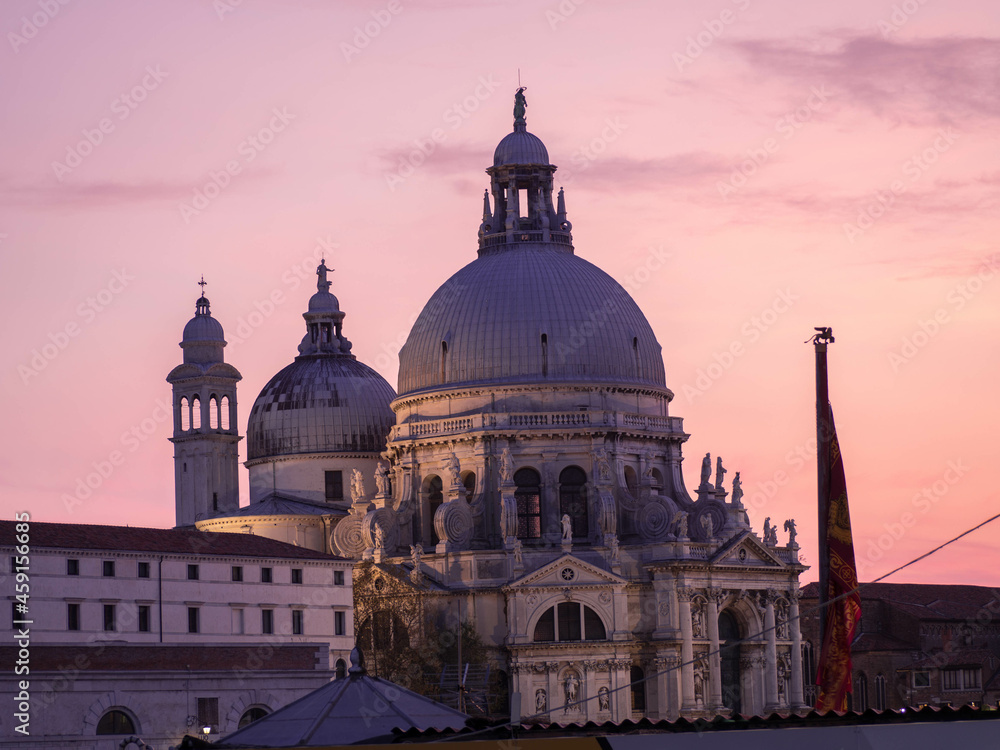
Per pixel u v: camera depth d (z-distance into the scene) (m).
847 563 85.56
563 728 69.38
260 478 198.62
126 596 131.12
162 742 118.38
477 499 175.25
